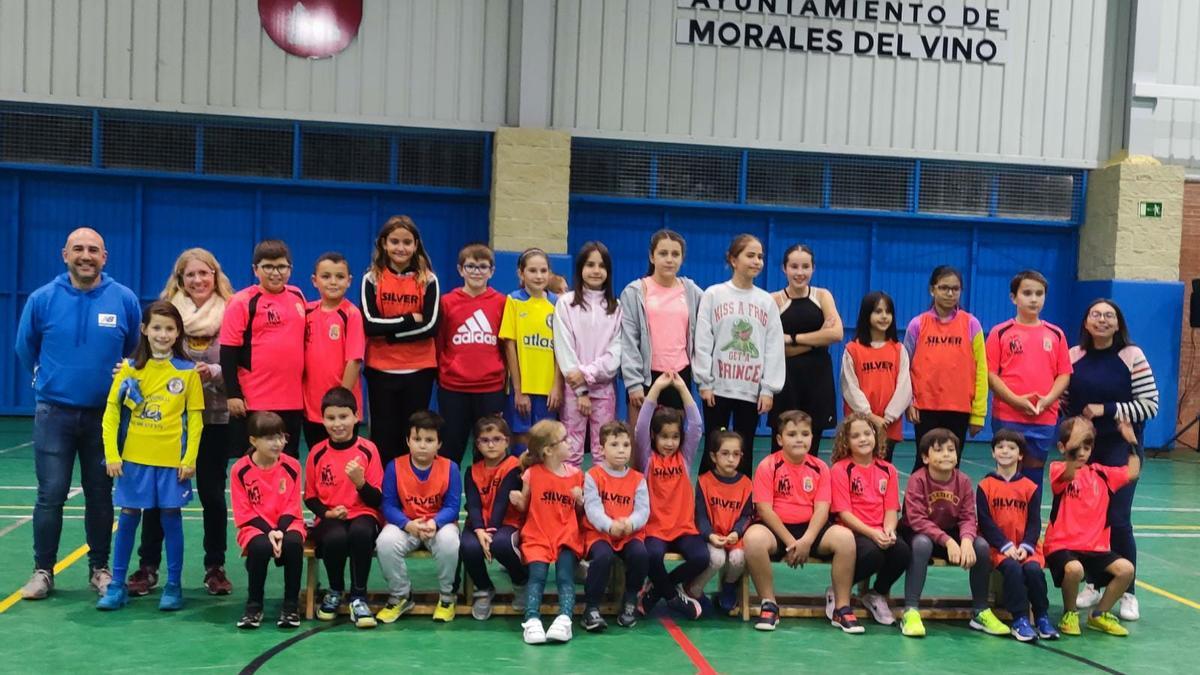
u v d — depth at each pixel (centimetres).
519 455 555
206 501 507
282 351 503
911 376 572
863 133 1159
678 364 538
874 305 560
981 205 1194
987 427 1209
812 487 507
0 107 1059
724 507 506
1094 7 1175
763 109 1143
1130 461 521
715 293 546
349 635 455
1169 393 1160
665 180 1148
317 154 1103
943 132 1170
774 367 542
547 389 550
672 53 1127
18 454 892
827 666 433
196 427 479
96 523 499
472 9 1098
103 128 1073
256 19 1073
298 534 461
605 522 474
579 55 1113
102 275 507
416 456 485
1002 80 1174
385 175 1113
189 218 1102
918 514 503
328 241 1120
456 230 1136
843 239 1186
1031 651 463
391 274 532
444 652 435
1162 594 570
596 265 536
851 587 499
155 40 1062
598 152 1135
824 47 1146
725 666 429
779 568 602
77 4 1052
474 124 1105
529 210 1091
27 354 497
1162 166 1155
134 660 411
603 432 488
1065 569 489
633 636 469
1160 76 1191
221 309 523
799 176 1168
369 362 540
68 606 481
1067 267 1221
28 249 1084
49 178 1080
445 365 553
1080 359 551
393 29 1091
